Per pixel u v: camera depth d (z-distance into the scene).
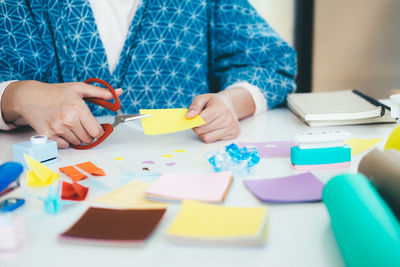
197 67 1.20
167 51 1.15
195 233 0.34
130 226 0.37
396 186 0.31
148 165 0.59
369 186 0.33
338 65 1.57
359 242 0.29
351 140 0.65
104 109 1.09
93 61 1.07
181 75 1.18
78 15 1.04
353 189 0.33
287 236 0.36
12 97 0.73
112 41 1.13
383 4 1.47
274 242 0.35
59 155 0.67
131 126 0.87
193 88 1.20
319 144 0.54
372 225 0.28
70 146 0.72
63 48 1.05
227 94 0.87
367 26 1.51
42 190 0.48
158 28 1.13
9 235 0.34
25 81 0.76
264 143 0.69
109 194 0.46
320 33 1.55
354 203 0.31
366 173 0.38
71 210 0.42
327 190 0.36
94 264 0.32
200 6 1.18
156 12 1.13
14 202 0.44
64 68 1.07
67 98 0.69
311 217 0.39
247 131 0.80
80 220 0.38
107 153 0.66
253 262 0.32
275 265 0.31
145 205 0.43
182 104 1.20
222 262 0.32
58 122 0.67
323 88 1.60
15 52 1.00
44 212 0.42
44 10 1.04
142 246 0.34
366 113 0.81
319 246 0.34
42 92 0.71
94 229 0.36
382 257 0.26
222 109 0.72
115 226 0.37
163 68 1.16
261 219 0.36
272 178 0.50
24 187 0.50
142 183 0.49
